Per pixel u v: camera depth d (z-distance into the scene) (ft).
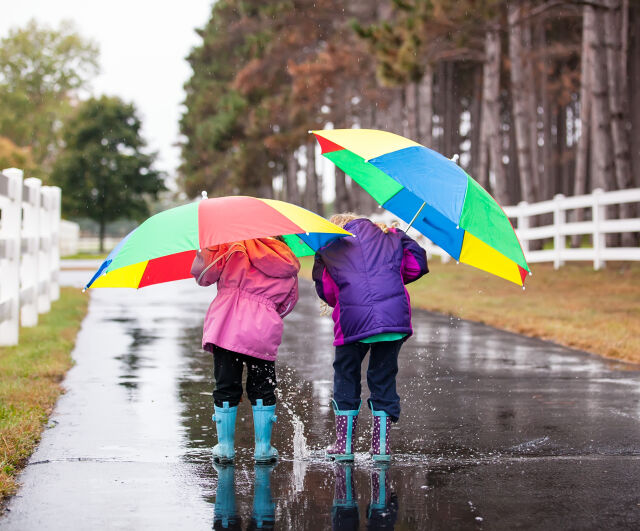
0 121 271.28
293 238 17.33
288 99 123.95
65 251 171.73
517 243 15.97
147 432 18.39
